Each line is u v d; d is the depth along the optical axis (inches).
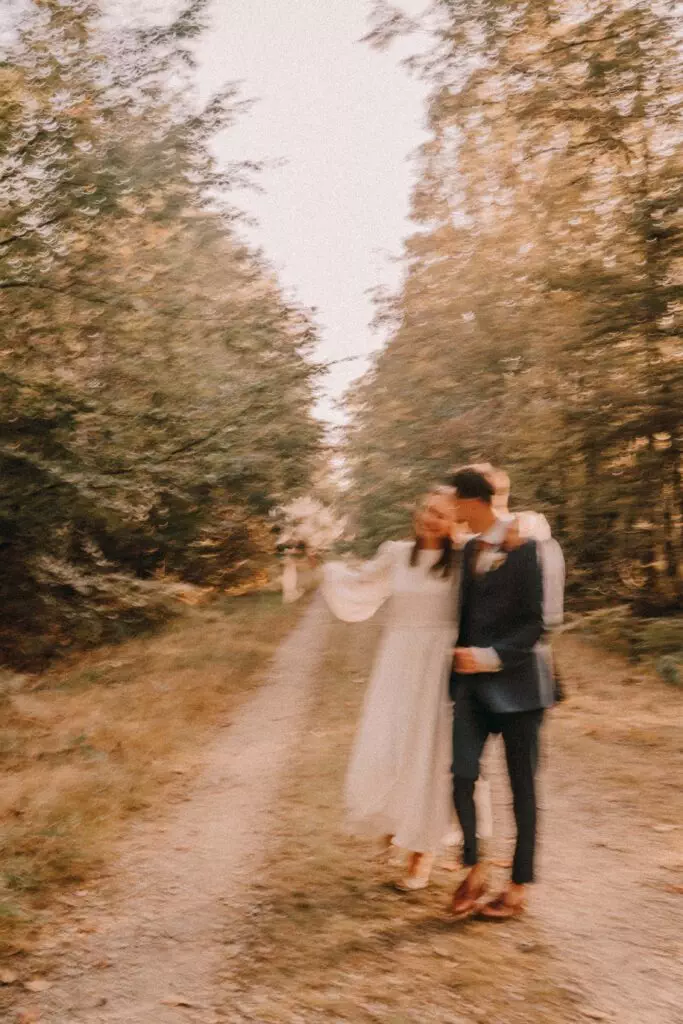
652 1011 122.3
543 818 208.2
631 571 520.7
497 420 552.7
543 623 148.6
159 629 718.5
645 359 472.4
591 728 294.0
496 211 593.6
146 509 523.5
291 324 608.7
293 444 686.5
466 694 152.8
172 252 517.0
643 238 454.6
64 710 398.3
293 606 982.4
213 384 578.9
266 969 137.8
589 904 158.1
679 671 370.9
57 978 138.2
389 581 171.6
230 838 207.6
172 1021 123.9
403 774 163.0
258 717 378.9
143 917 162.1
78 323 476.4
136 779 266.7
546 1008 123.6
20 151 429.1
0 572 524.7
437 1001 126.1
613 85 475.2
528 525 153.3
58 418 470.0
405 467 633.6
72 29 432.8
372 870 177.5
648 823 200.1
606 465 496.4
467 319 569.3
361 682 453.1
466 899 152.6
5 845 200.1
